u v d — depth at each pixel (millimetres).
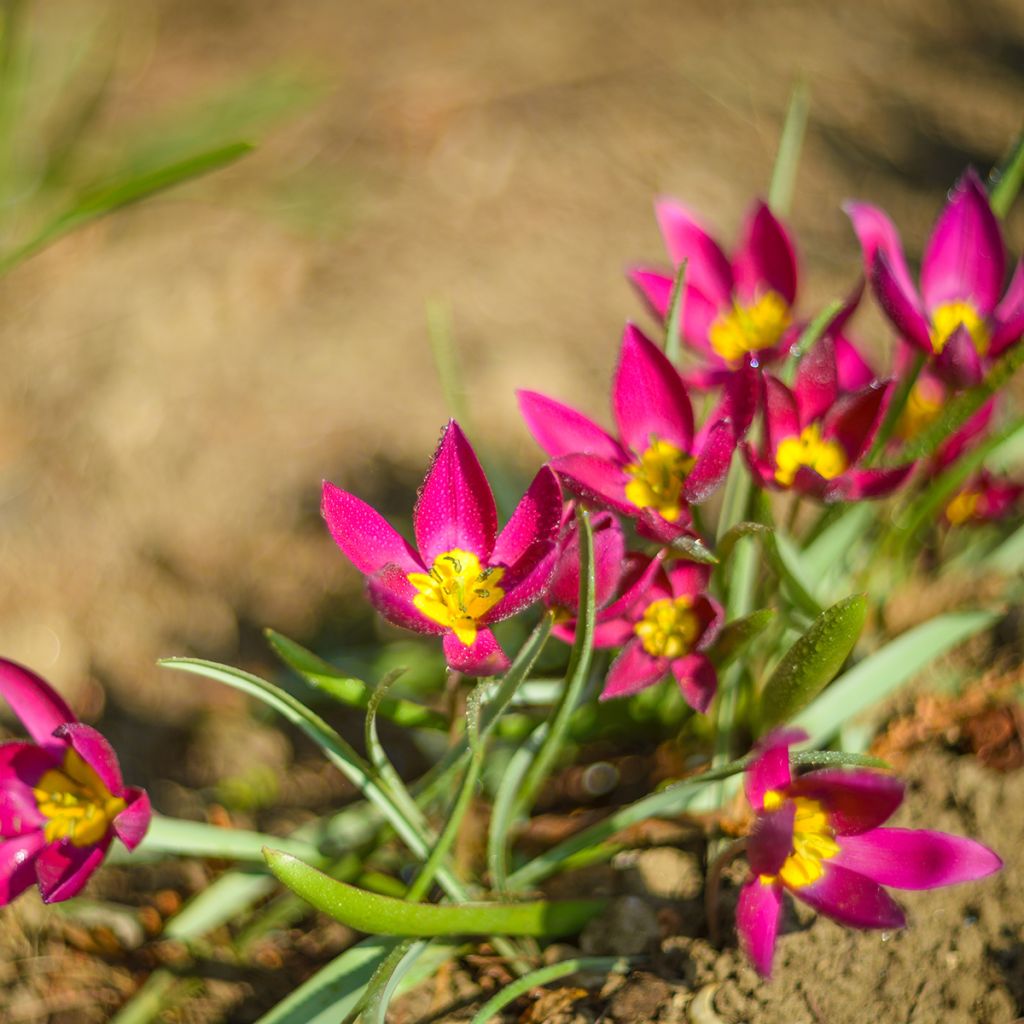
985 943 815
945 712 862
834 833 780
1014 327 807
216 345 1054
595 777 889
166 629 982
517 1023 810
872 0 1398
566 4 1382
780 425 798
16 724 941
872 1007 805
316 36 1327
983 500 876
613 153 1187
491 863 826
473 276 1079
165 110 1192
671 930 824
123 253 1103
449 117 1225
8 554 995
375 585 758
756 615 798
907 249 1085
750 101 1249
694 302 846
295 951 854
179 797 927
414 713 828
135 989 843
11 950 849
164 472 1018
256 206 1136
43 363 1045
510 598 766
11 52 1058
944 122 1232
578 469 791
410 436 1021
